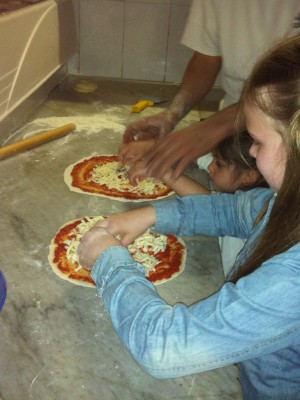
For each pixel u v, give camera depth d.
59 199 1.29
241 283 0.60
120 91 2.24
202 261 1.06
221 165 1.20
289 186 0.55
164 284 0.97
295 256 0.57
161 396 0.70
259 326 0.57
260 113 0.56
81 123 1.84
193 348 0.59
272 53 0.58
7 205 1.23
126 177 1.44
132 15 2.22
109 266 0.73
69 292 0.91
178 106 1.49
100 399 0.68
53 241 1.08
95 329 0.82
